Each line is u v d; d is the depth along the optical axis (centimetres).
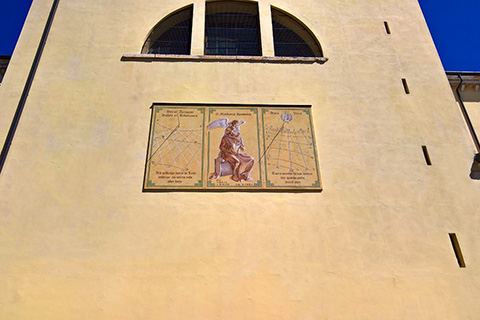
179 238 709
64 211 726
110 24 984
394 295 684
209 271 684
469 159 841
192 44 966
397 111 896
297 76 930
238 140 816
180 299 657
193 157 791
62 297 649
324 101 897
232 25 1089
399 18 1073
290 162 800
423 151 847
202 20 1010
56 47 930
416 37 1034
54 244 693
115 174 770
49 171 765
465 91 1070
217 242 709
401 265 713
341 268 702
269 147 812
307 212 750
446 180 811
